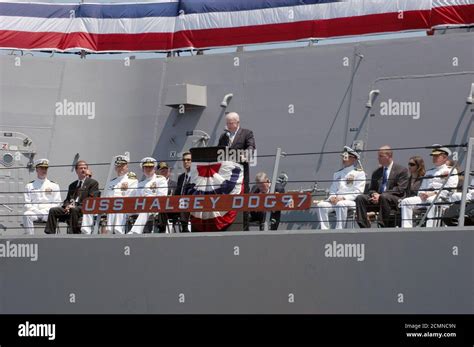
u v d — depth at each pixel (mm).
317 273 21406
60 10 33562
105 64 32062
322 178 28094
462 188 21125
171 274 22688
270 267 21797
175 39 32438
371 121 27594
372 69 27781
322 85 28500
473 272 20047
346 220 23375
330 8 29797
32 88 32031
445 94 26656
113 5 33375
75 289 23672
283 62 29203
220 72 30234
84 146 31812
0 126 31703
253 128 29391
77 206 25500
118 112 31781
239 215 22922
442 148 23625
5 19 33438
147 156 31234
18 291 24297
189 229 24656
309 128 28516
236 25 31391
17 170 31641
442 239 20312
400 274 20688
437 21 28156
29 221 27094
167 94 30172
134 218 25688
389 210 22594
